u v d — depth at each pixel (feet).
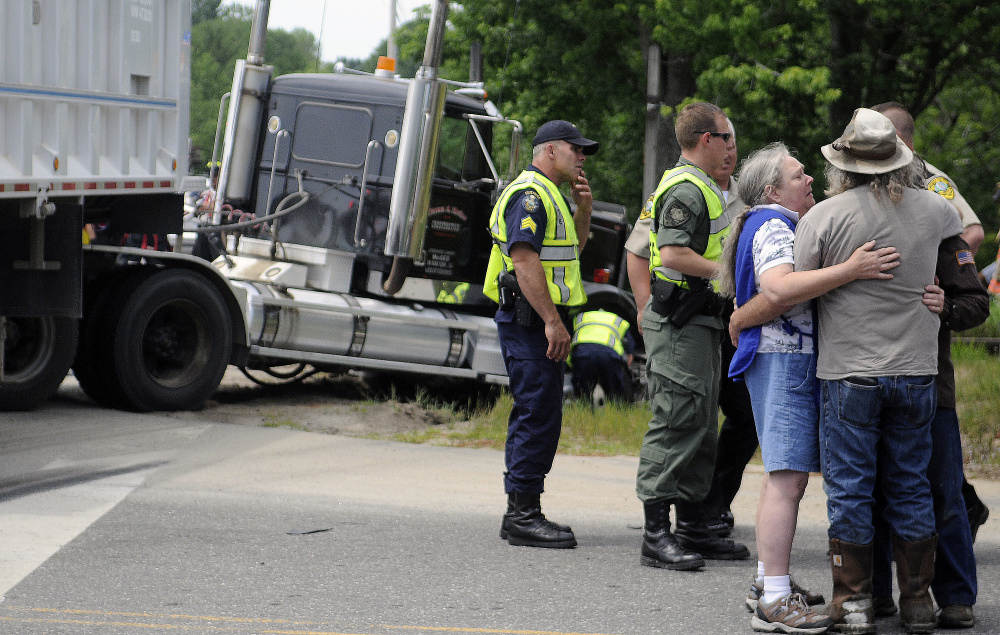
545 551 30.96
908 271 22.95
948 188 28.17
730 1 102.53
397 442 47.32
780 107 118.42
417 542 31.40
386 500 36.45
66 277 43.45
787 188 24.88
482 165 58.95
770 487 24.52
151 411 49.47
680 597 26.81
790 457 24.16
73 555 28.53
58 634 22.66
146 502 34.37
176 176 48.91
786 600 24.06
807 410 24.26
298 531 31.96
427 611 25.09
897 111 27.96
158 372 50.70
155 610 24.45
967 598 24.59
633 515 35.88
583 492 39.04
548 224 31.14
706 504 33.04
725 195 31.63
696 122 29.17
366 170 55.42
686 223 28.30
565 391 57.57
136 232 49.60
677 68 114.62
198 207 59.57
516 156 58.18
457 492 38.14
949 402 24.45
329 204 56.18
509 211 31.07
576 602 26.17
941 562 24.66
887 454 23.85
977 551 31.37
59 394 53.01
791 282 23.24
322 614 24.59
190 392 50.42
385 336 56.08
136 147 46.62
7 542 29.45
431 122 53.42
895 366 22.93
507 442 32.04
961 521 24.57
